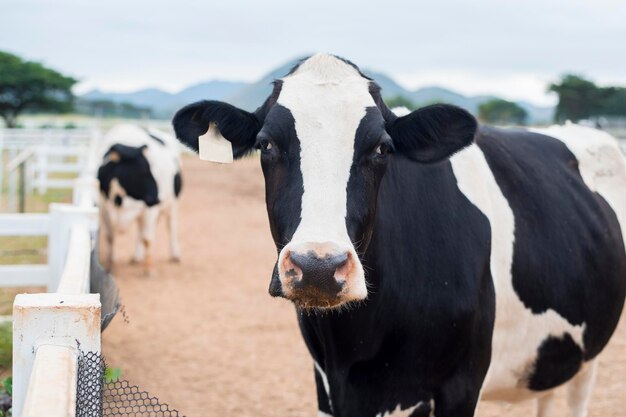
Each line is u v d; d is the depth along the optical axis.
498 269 4.12
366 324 3.69
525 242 4.30
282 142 3.40
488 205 4.17
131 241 14.34
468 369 3.93
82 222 6.71
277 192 3.37
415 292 3.76
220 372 7.29
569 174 4.97
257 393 6.78
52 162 26.70
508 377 4.42
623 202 5.41
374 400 3.84
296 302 3.12
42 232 7.10
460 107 3.57
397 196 3.86
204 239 15.02
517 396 4.69
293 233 3.17
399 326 3.75
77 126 45.97
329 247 3.00
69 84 59.94
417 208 3.90
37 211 16.45
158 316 9.22
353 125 3.39
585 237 4.71
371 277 3.64
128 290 10.55
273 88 3.78
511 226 4.26
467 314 3.83
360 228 3.30
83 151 19.91
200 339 8.34
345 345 3.75
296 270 2.99
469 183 4.15
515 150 4.72
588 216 4.82
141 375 7.09
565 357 4.65
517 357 4.38
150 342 8.15
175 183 12.14
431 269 3.81
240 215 18.55
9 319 7.00
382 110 3.71
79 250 5.27
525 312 4.31
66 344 2.97
